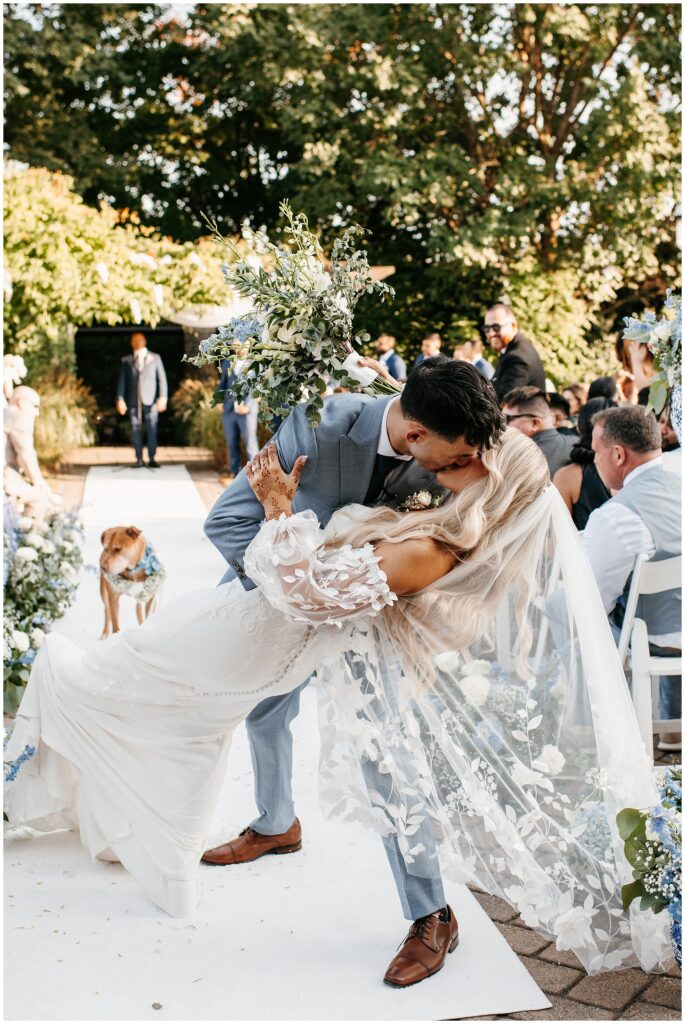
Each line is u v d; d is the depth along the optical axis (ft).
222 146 70.03
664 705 13.17
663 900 8.38
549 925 8.54
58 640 10.38
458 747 8.33
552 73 56.65
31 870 10.43
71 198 44.70
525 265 55.52
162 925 9.43
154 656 9.12
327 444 8.36
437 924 8.81
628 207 52.95
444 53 54.85
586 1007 8.25
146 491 38.96
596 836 8.60
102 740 9.68
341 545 8.25
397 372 42.86
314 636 8.71
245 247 45.65
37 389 46.83
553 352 54.65
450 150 54.39
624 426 11.58
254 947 9.07
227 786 12.56
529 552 8.23
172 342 61.77
